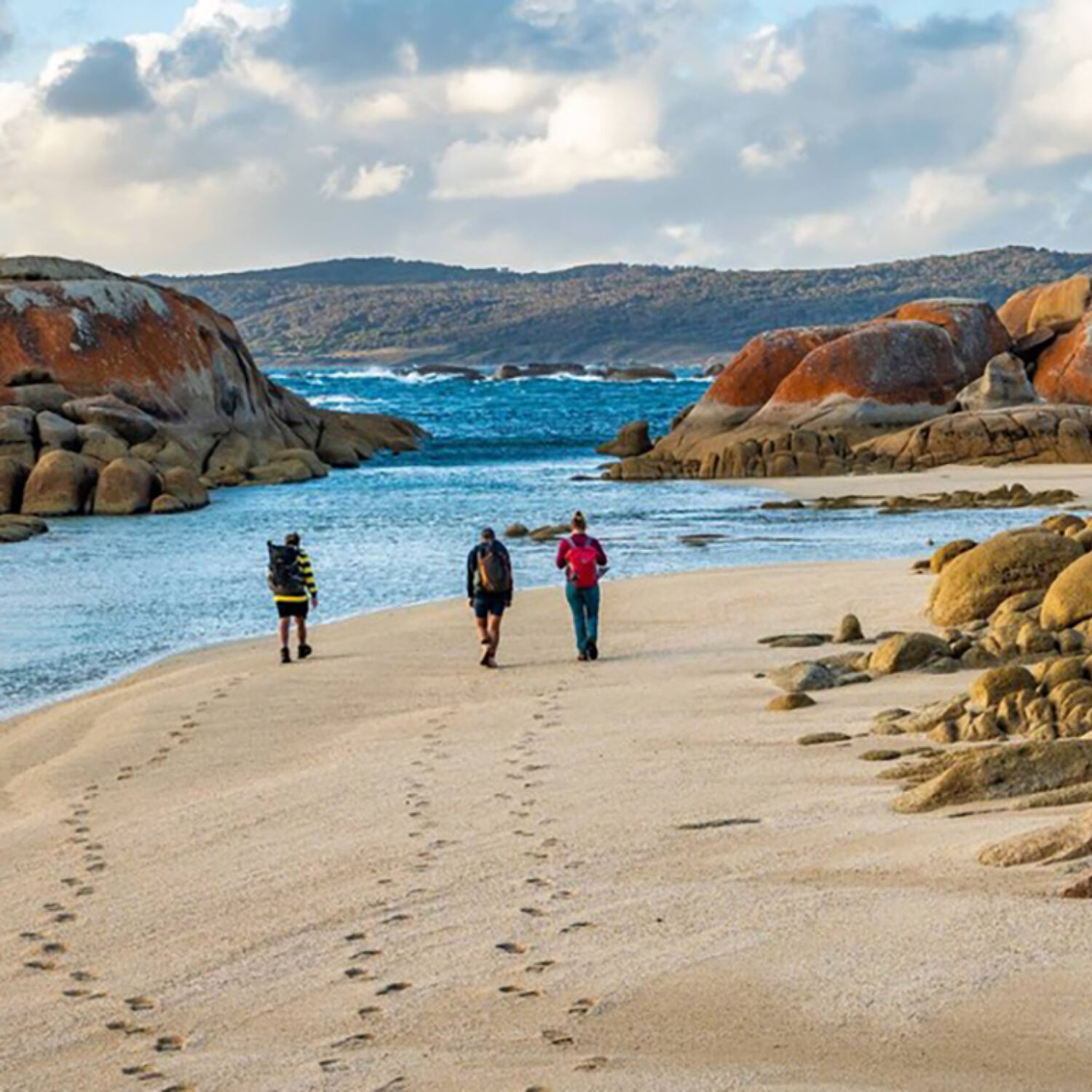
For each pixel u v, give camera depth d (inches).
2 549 1408.7
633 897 323.3
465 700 644.7
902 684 595.8
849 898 302.2
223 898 356.8
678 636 804.0
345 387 7849.4
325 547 1382.9
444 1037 252.7
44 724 637.3
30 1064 261.7
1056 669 496.7
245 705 650.8
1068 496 1674.5
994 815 356.8
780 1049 233.0
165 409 2295.8
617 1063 233.9
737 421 2527.1
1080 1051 222.8
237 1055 255.4
